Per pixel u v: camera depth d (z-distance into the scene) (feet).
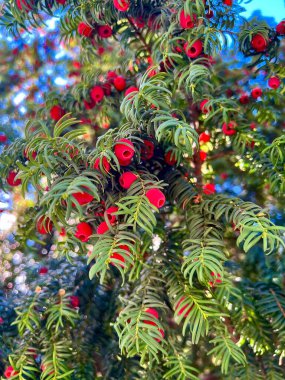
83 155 0.51
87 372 0.72
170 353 0.61
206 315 0.51
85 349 0.75
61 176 0.53
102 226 0.53
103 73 0.96
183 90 0.79
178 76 0.66
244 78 0.93
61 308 0.66
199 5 0.60
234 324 0.72
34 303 0.69
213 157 0.93
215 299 0.58
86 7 0.77
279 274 0.79
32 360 0.64
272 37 0.79
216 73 0.94
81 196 0.47
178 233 0.69
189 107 0.84
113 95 0.91
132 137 0.53
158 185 0.53
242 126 0.76
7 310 0.80
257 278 0.84
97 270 0.45
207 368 0.79
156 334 0.49
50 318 0.65
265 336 0.70
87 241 0.63
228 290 0.57
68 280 0.76
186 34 0.65
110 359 0.76
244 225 0.48
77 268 0.80
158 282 0.61
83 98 0.91
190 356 0.77
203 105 0.72
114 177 0.56
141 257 0.63
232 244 0.87
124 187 0.54
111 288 0.84
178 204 0.66
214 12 0.76
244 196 0.93
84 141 0.63
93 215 0.58
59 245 0.70
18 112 1.36
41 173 0.52
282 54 0.88
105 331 0.79
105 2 0.77
